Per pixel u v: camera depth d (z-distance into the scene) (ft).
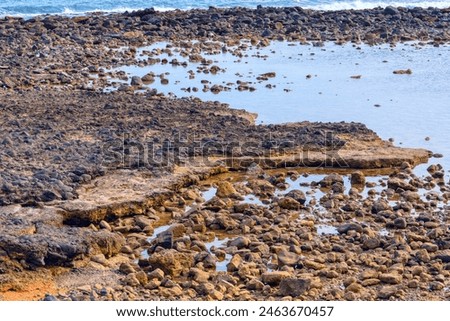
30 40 84.12
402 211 41.47
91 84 67.56
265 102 62.39
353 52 83.05
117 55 79.10
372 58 80.07
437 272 35.01
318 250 37.04
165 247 37.01
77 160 45.50
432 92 66.33
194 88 65.57
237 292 33.01
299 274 34.17
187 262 35.22
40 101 59.93
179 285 33.68
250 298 32.48
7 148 47.16
